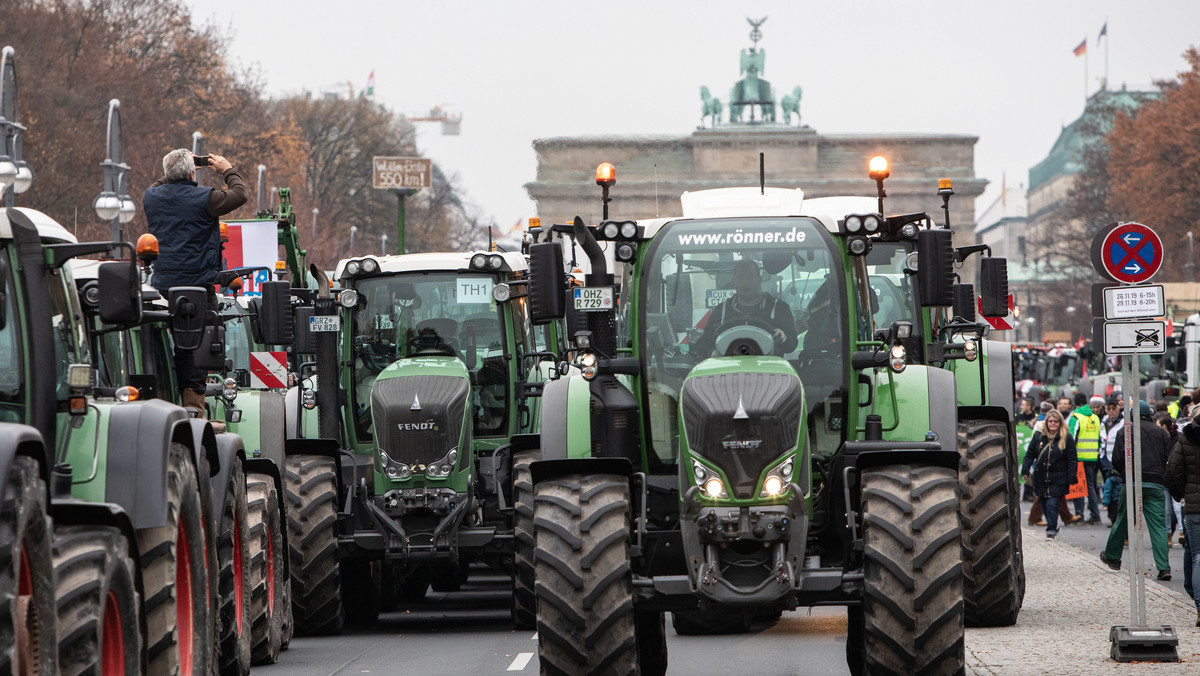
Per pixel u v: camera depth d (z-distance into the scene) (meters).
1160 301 39.06
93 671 20.75
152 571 25.11
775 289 30.61
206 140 192.75
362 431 49.25
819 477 30.30
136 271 24.34
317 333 48.84
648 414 30.47
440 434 45.94
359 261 49.06
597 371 30.39
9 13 155.62
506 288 49.03
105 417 25.00
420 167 182.75
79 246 24.23
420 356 48.97
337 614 45.12
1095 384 170.00
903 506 28.41
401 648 42.34
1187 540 48.38
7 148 76.81
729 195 33.81
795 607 28.70
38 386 23.33
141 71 177.62
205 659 27.75
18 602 18.88
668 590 28.52
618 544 28.41
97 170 156.00
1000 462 43.25
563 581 28.19
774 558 27.84
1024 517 98.94
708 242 30.73
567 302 32.66
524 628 46.47
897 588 28.02
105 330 27.06
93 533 21.98
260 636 37.72
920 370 33.97
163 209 34.00
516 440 46.81
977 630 42.50
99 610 21.09
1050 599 50.09
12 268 23.39
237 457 34.28
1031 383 144.12
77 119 157.75
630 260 30.89
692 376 28.69
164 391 33.12
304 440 46.44
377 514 46.16
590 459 29.44
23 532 18.58
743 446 27.66
